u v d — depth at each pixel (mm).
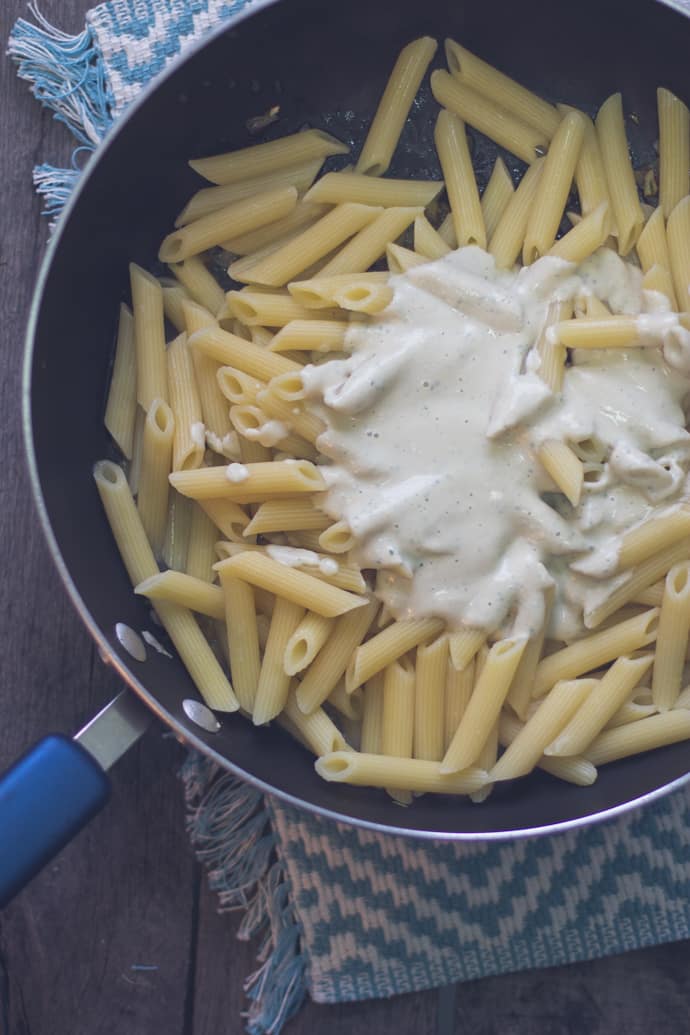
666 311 484
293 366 484
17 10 533
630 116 522
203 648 487
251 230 501
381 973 523
